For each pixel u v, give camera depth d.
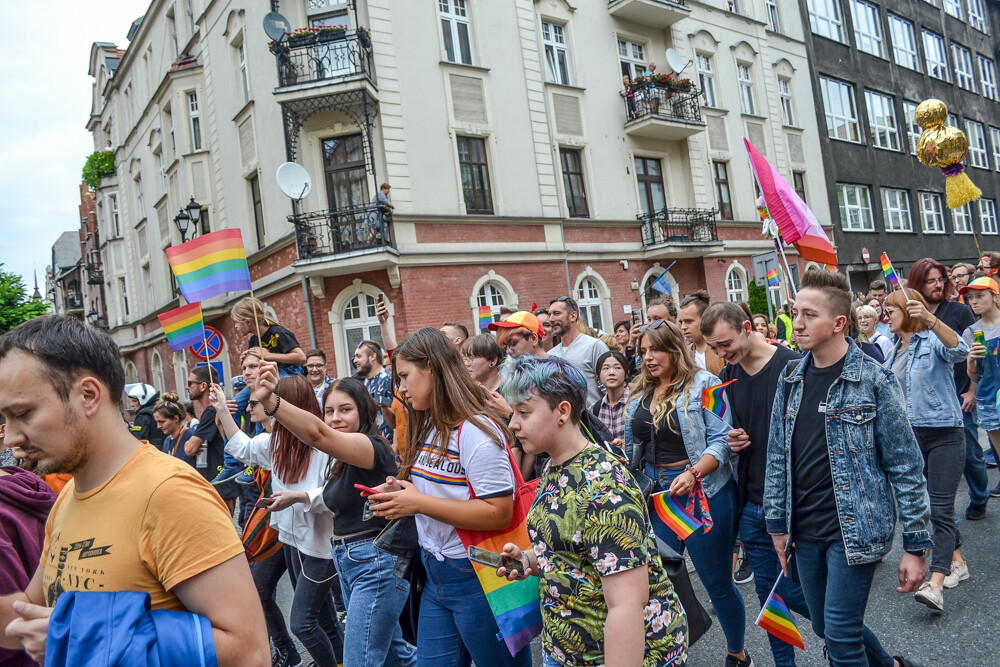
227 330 18.53
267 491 4.48
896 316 4.95
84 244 38.28
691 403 3.67
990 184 33.06
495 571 2.64
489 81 15.55
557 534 2.05
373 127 13.96
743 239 20.95
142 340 26.41
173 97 18.94
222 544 1.66
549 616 2.12
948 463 4.42
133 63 24.02
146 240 24.70
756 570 3.62
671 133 18.81
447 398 2.79
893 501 2.79
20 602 1.70
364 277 14.03
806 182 23.69
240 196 16.78
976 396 5.63
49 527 1.87
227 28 16.52
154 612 1.59
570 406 2.13
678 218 19.17
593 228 17.30
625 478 2.05
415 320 13.87
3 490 2.32
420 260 13.98
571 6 17.52
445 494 2.76
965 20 33.75
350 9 14.16
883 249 26.36
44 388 1.61
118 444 1.72
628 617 1.88
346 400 3.41
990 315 5.62
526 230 15.80
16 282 33.22
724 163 20.95
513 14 16.22
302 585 3.68
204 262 4.13
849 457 2.76
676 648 2.07
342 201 14.30
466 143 15.23
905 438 2.73
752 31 22.42
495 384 4.46
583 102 17.47
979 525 5.61
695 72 20.31
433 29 14.85
